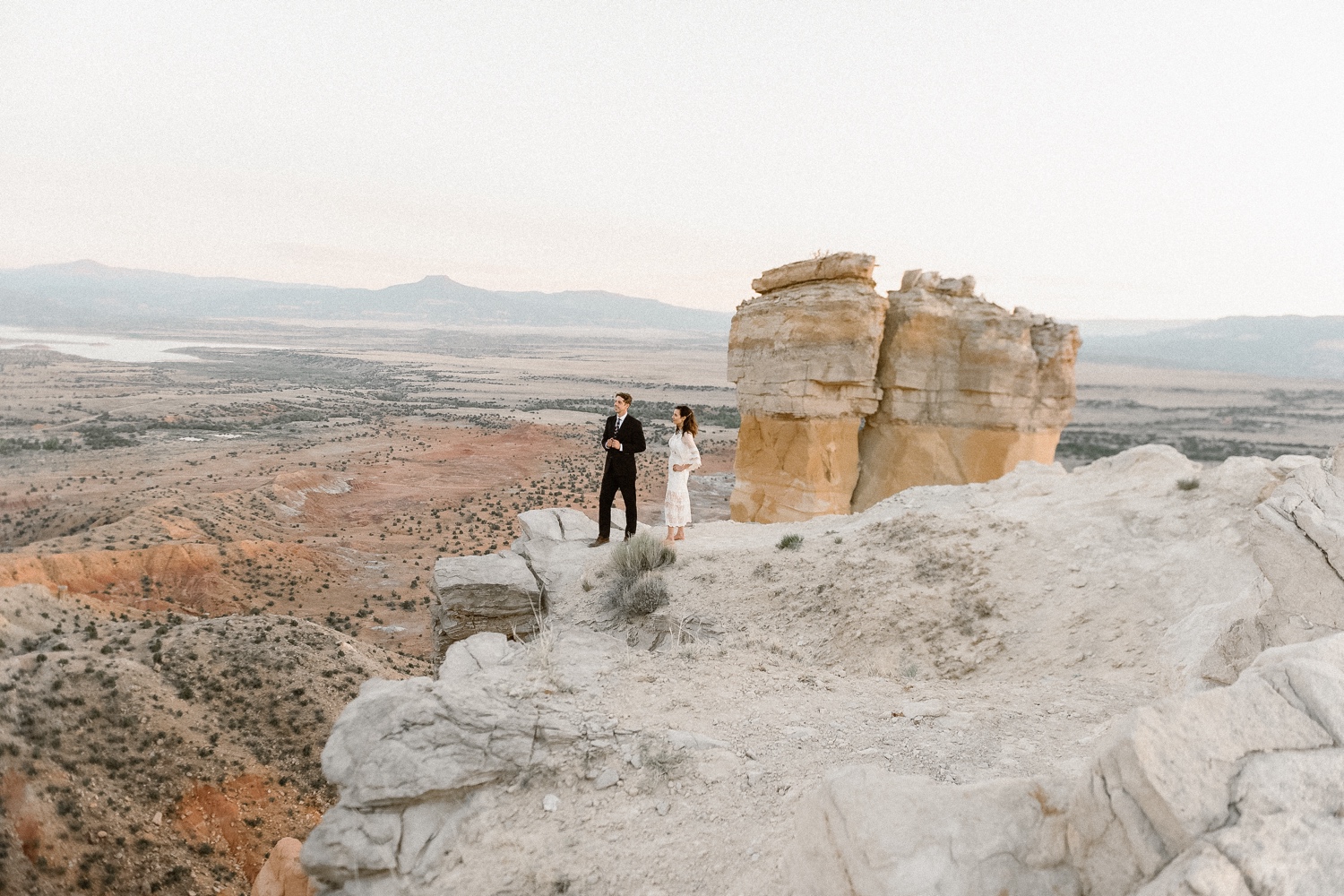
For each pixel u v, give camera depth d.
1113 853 2.72
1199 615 6.29
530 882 4.30
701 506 63.16
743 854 4.22
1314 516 4.50
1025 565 8.23
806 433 29.47
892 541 9.81
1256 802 2.50
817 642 8.03
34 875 16.97
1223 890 2.22
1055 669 6.48
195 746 22.28
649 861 4.35
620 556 10.33
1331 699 2.85
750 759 5.30
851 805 3.21
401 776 4.93
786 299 29.64
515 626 9.83
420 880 4.46
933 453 30.06
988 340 29.06
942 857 2.92
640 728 5.76
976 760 4.82
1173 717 2.81
